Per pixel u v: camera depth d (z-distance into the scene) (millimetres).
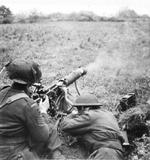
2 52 9375
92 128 4566
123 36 11734
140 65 8875
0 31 11422
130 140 5199
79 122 4602
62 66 8727
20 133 4109
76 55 9648
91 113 4625
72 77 5730
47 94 5055
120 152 4445
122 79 7699
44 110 4520
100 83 7570
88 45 10633
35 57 9273
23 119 4074
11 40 10508
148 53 9719
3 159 4016
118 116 5781
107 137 4484
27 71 4152
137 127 5238
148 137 5145
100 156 4305
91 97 4801
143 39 11219
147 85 7078
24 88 4199
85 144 4633
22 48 9859
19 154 4027
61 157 4352
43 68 8477
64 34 11758
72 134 4688
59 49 10023
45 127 4152
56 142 4371
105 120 4590
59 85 5234
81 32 12258
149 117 5605
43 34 11523
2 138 4066
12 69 4164
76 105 4738
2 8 14086
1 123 4078
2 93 4211
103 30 12727
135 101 6062
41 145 4203
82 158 4660
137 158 4773
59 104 5254
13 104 4074
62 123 4750
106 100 6633
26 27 12398
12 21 13953
